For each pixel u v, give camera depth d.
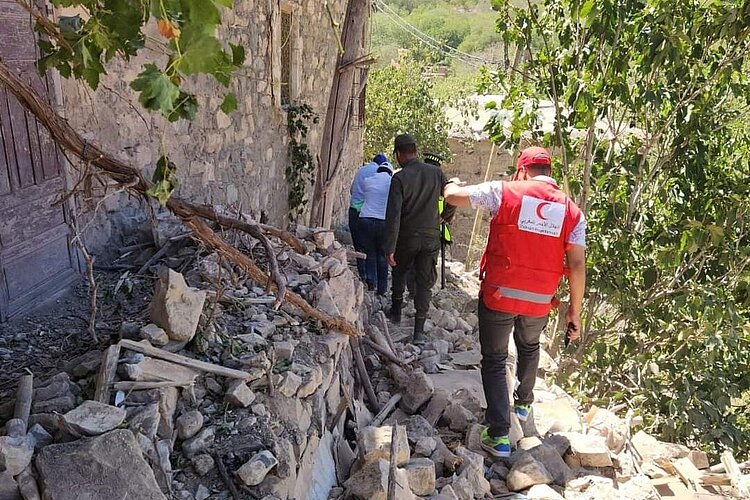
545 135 6.34
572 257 3.42
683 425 5.79
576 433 3.97
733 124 6.39
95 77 1.60
